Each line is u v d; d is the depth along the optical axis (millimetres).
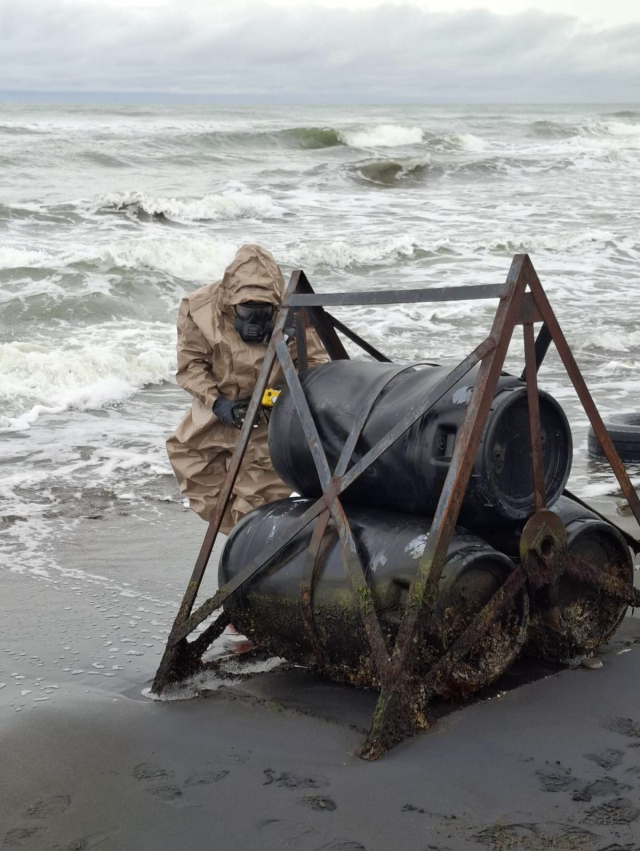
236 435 4371
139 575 5176
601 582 3613
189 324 4270
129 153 32469
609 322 12312
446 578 3201
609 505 6070
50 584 5004
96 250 15328
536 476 3328
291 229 19750
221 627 3844
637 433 6973
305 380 3799
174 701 3621
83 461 7367
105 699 3654
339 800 2832
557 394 8992
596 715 3295
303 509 3689
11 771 3086
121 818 2791
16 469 7113
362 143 40750
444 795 2832
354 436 3469
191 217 20797
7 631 4375
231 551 3758
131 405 9086
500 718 3268
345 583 3346
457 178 30516
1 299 12797
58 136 38812
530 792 2838
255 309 4137
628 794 2820
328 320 4219
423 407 3262
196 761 3115
